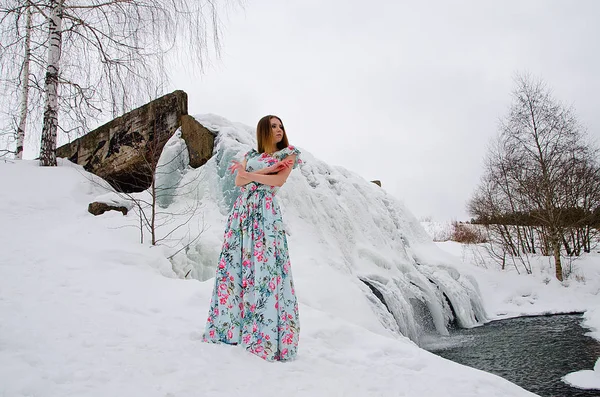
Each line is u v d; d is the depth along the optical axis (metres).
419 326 7.99
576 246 14.22
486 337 7.46
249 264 2.90
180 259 5.79
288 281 2.90
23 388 1.77
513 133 13.34
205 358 2.50
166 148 7.76
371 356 3.09
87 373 2.03
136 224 6.30
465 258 13.59
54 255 4.65
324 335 3.44
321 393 2.23
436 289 8.99
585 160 13.27
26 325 2.58
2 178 7.33
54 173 7.91
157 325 3.06
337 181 9.67
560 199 12.45
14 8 8.70
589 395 4.26
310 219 7.74
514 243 14.52
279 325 2.77
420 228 11.50
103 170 8.74
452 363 3.07
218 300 2.91
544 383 4.69
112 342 2.52
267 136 3.13
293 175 8.20
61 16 8.93
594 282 11.09
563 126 12.85
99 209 6.74
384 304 7.11
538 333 7.55
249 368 2.47
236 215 3.04
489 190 14.22
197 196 7.41
